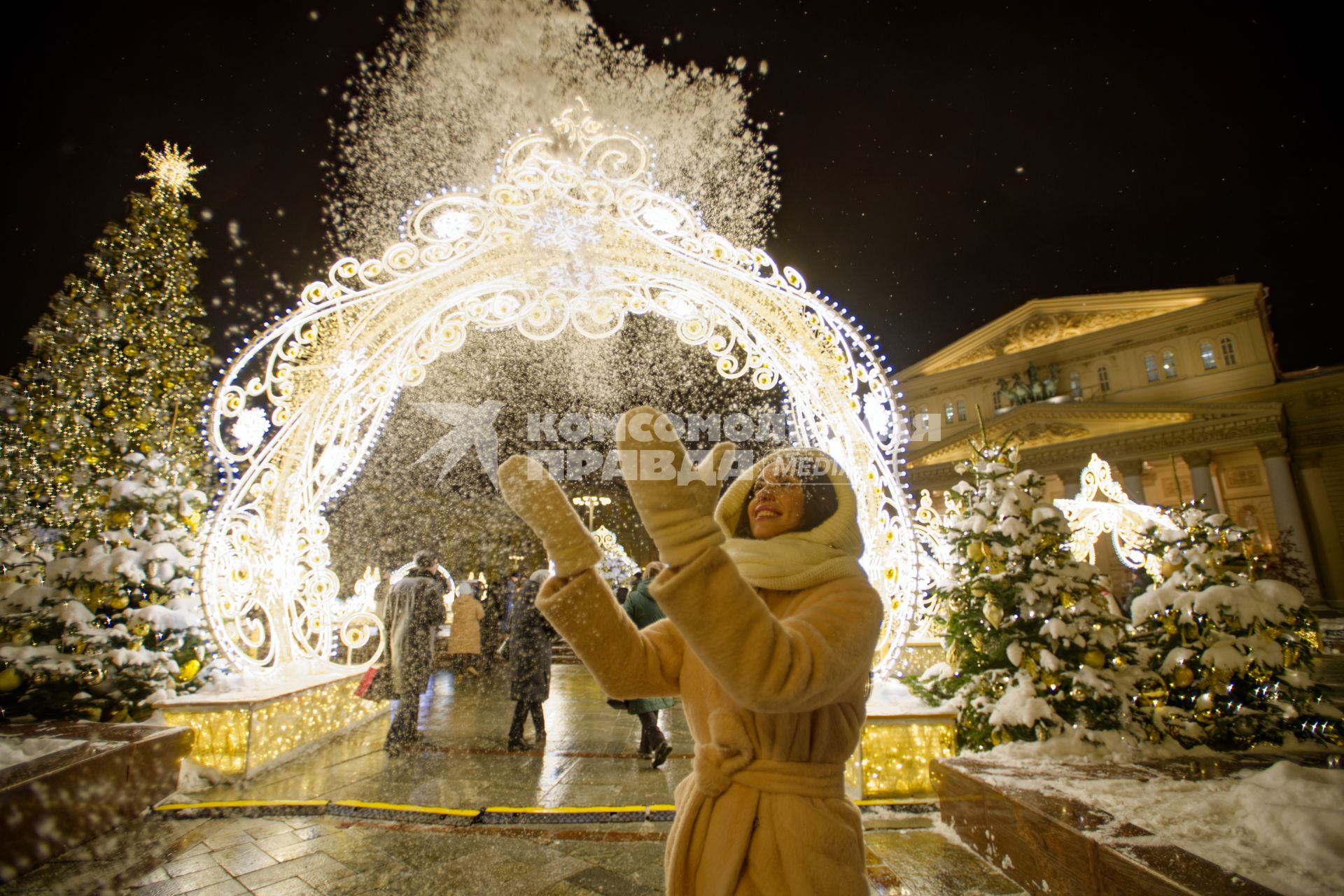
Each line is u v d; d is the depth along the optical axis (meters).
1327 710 3.54
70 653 4.04
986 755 3.26
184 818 3.37
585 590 1.11
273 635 5.02
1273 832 1.99
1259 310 33.50
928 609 4.34
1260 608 3.62
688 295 4.78
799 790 1.04
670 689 1.26
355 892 2.57
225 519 4.64
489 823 3.29
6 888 2.55
